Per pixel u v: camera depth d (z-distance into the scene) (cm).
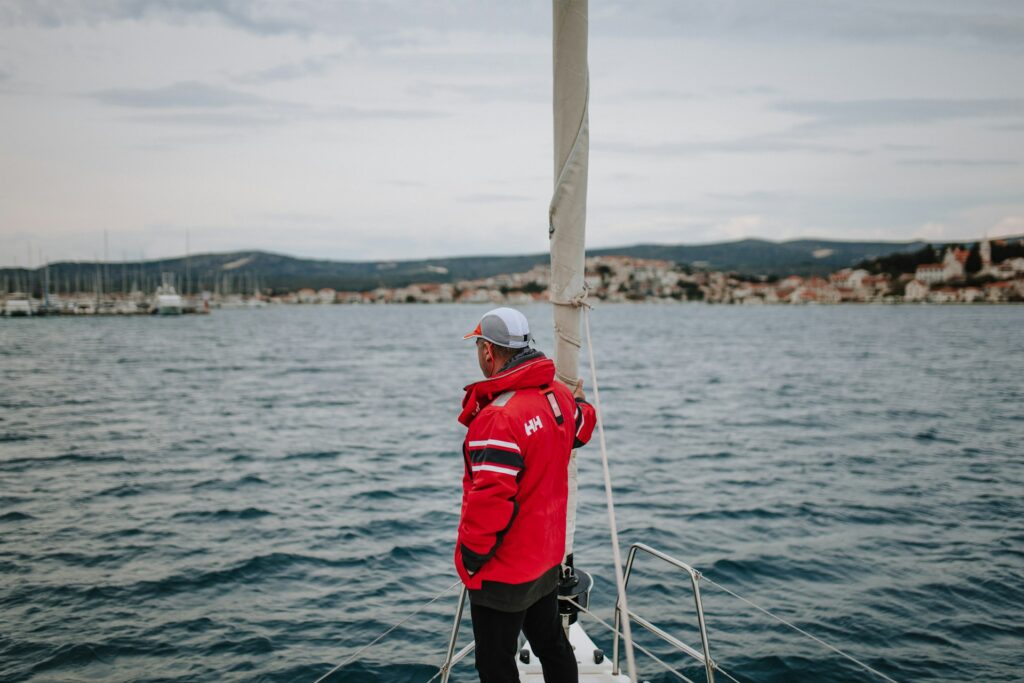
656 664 686
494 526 247
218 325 14025
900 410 2614
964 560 958
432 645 738
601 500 1310
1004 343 7281
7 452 1822
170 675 670
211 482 1477
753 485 1423
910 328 11112
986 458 1700
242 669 682
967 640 725
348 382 3944
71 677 666
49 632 755
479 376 4341
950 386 3450
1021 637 730
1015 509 1221
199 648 725
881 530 1102
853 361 5138
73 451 1842
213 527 1141
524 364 267
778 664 678
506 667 271
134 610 814
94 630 761
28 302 18675
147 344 7956
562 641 298
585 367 4778
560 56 334
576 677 299
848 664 678
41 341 8456
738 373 4278
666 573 923
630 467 1622
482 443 254
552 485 268
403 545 1057
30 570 936
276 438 2080
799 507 1241
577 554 1009
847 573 915
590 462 1686
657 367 4759
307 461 1727
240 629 768
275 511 1242
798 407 2731
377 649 727
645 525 1138
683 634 749
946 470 1560
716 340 8238
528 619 290
